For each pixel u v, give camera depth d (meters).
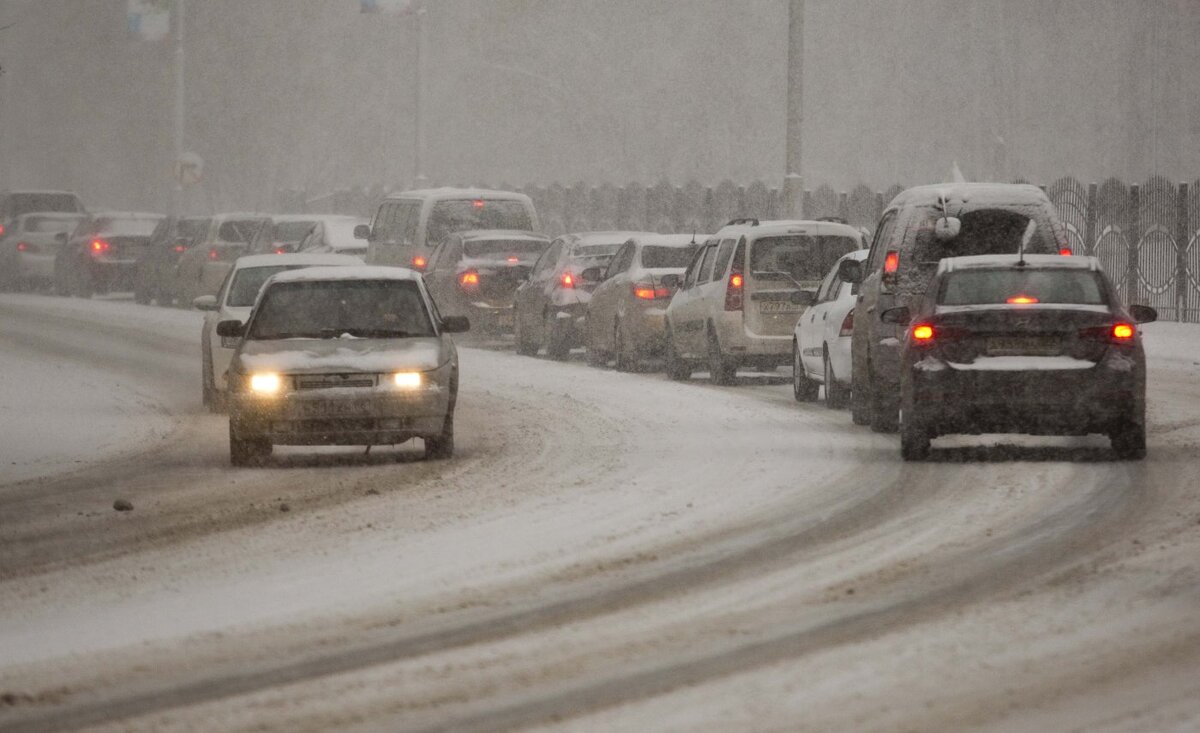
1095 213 109.38
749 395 73.75
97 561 38.12
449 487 47.69
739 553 36.81
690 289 81.56
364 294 56.47
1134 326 49.34
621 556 36.84
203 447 58.84
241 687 26.70
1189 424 58.94
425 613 31.78
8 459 56.12
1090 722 23.73
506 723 24.23
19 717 25.34
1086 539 37.25
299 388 52.12
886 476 47.50
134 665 28.36
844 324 64.94
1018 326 48.94
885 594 32.31
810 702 24.95
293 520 42.72
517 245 104.81
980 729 23.50
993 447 53.66
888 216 60.97
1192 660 27.00
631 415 65.81
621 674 26.84
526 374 85.81
